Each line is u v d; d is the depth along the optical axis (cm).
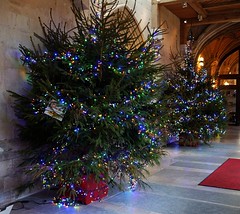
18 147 360
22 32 365
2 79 341
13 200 350
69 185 332
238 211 321
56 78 340
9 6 348
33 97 336
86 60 334
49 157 336
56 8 414
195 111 734
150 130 355
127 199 355
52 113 311
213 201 352
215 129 764
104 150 334
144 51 362
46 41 364
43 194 373
